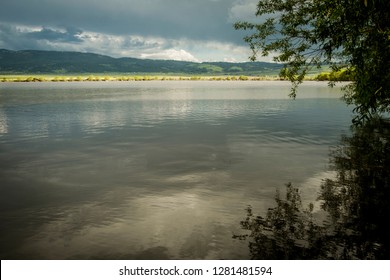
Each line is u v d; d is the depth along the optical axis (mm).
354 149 20359
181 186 13883
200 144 22547
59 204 12016
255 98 63531
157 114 39562
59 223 10398
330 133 26266
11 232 9789
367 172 15383
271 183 14109
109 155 19531
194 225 10117
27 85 131875
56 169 16625
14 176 15453
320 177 14828
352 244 8750
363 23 12031
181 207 11602
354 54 13320
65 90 95625
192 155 19406
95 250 8734
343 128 28672
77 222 10453
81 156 19312
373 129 27969
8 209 11586
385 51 12516
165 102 55906
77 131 28062
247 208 11406
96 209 11523
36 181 14711
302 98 62719
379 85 14023
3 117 36562
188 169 16469
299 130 27812
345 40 13211
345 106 48219
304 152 19844
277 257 8156
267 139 24109
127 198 12555
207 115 38438
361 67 13656
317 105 50000
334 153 19453
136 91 90062
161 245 8914
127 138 24875
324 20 12641
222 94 75250
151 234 9570
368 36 12711
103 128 29609
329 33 13148
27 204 12039
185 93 79938
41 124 31812
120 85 134500
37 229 9984
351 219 10320
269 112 41094
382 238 9070
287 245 8742
